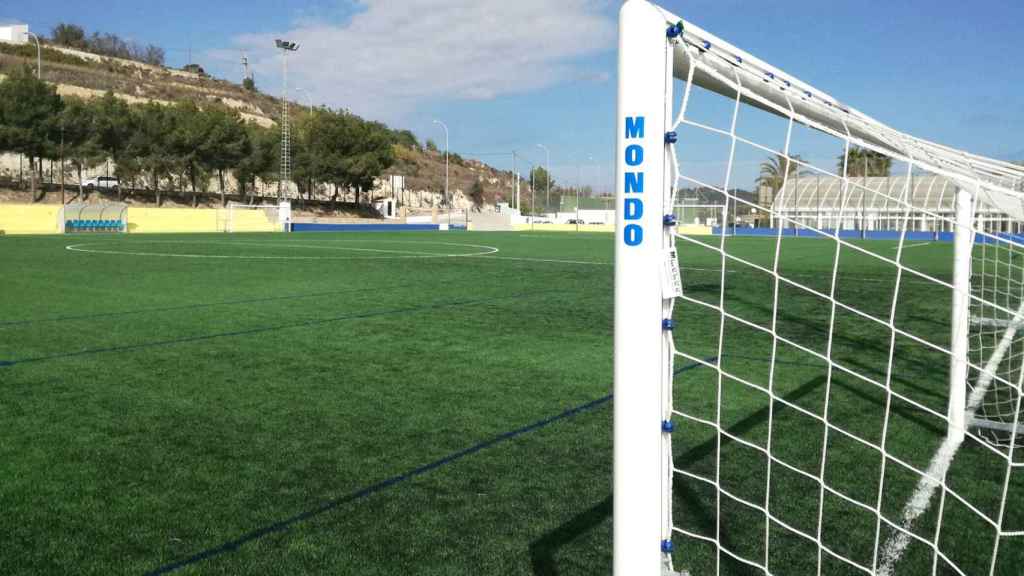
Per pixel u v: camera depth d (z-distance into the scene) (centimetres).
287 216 4622
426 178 9688
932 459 403
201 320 898
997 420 478
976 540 305
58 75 7469
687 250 2306
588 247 2669
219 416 491
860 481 370
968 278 432
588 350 723
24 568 283
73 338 773
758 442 434
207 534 314
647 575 185
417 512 336
